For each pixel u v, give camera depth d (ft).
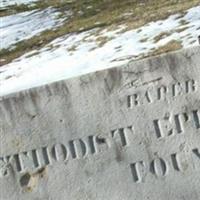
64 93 6.53
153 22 23.04
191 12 22.88
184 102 6.47
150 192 6.61
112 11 29.01
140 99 6.50
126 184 6.61
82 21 28.27
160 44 18.86
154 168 6.59
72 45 22.89
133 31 22.18
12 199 6.69
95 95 6.52
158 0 28.25
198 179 6.58
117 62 17.89
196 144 6.53
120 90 6.50
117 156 6.58
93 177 6.62
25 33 28.27
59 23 29.12
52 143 6.58
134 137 6.56
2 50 25.70
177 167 6.57
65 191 6.64
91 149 6.58
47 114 6.56
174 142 6.54
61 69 18.99
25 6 34.06
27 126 6.57
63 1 33.63
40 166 6.62
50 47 23.88
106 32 23.53
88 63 18.80
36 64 21.07
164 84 6.46
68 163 6.60
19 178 6.64
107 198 6.64
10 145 6.61
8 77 19.85
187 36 18.99
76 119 6.56
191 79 6.42
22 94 6.53
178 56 6.41
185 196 6.62
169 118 6.51
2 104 6.54
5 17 32.30
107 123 6.55
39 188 6.64
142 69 6.46
